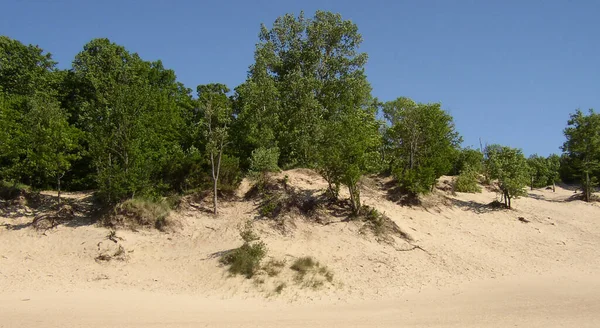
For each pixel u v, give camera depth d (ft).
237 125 98.63
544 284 58.23
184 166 82.02
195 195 77.82
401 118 107.04
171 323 40.47
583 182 112.16
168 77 123.34
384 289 56.34
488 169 98.58
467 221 82.33
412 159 91.91
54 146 76.33
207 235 69.92
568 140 118.21
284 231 69.92
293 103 109.09
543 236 79.20
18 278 57.16
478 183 110.93
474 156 119.85
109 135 77.36
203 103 99.86
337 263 62.49
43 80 103.45
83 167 90.02
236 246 65.26
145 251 65.92
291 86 109.60
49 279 57.36
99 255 63.57
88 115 85.46
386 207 79.36
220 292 54.65
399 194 84.17
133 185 73.15
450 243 72.13
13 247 66.23
